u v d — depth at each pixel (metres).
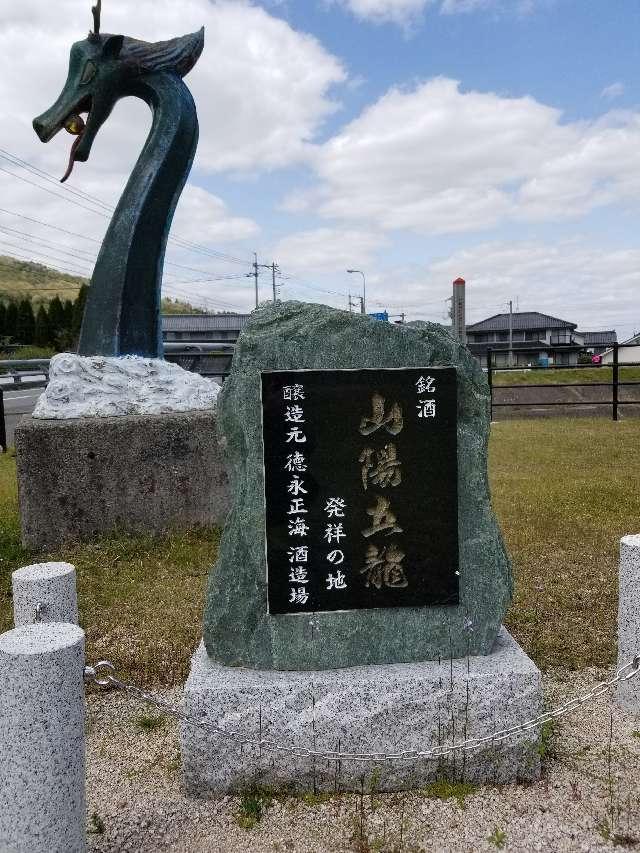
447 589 3.04
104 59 6.26
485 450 3.07
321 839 2.56
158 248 6.62
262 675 2.91
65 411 5.98
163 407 6.19
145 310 6.57
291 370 2.97
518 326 47.53
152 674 3.76
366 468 3.00
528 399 17.56
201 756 2.79
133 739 3.25
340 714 2.83
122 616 4.45
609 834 2.55
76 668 2.28
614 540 5.72
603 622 4.24
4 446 10.83
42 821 2.22
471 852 2.48
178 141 6.55
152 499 5.96
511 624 4.23
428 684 2.85
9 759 2.20
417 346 3.02
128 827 2.63
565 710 2.88
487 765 2.85
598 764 2.95
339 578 3.00
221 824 2.65
